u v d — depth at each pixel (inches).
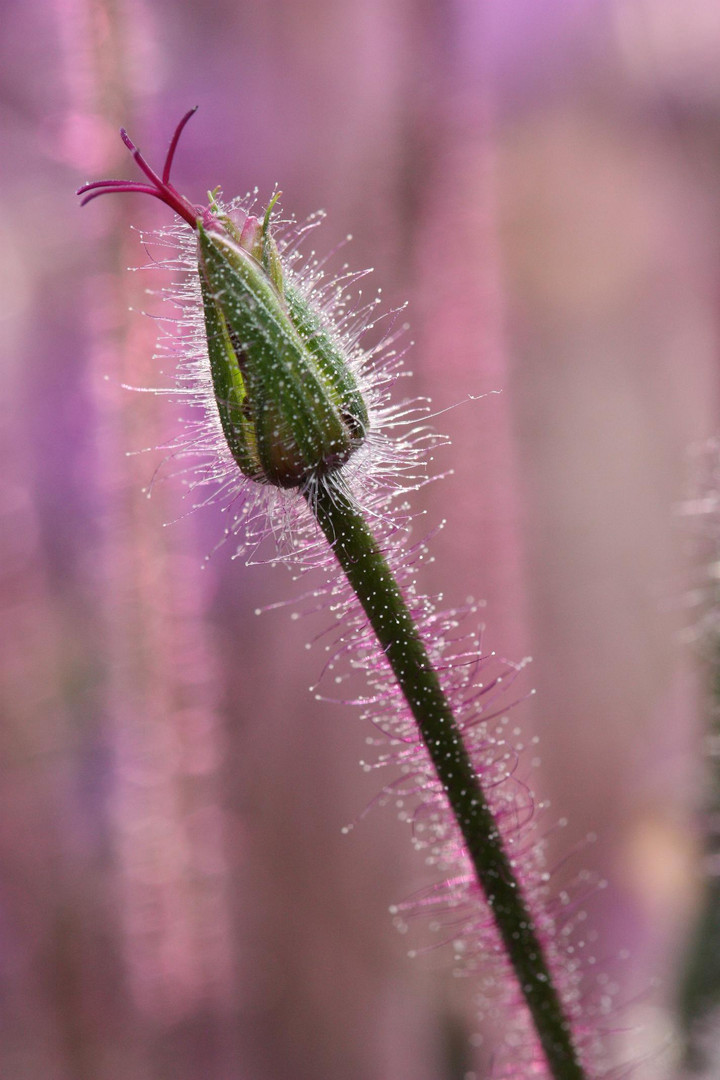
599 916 8.1
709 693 7.6
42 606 8.5
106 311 7.5
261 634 8.7
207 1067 7.6
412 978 8.3
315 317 6.1
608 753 9.0
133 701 7.6
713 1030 7.4
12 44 9.0
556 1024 6.4
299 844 8.7
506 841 6.3
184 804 7.6
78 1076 7.6
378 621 6.2
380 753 9.0
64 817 8.2
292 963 8.3
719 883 7.5
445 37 8.0
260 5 9.1
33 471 8.7
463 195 7.9
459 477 7.6
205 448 6.3
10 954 7.9
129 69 7.5
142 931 7.6
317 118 8.8
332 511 6.1
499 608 7.6
